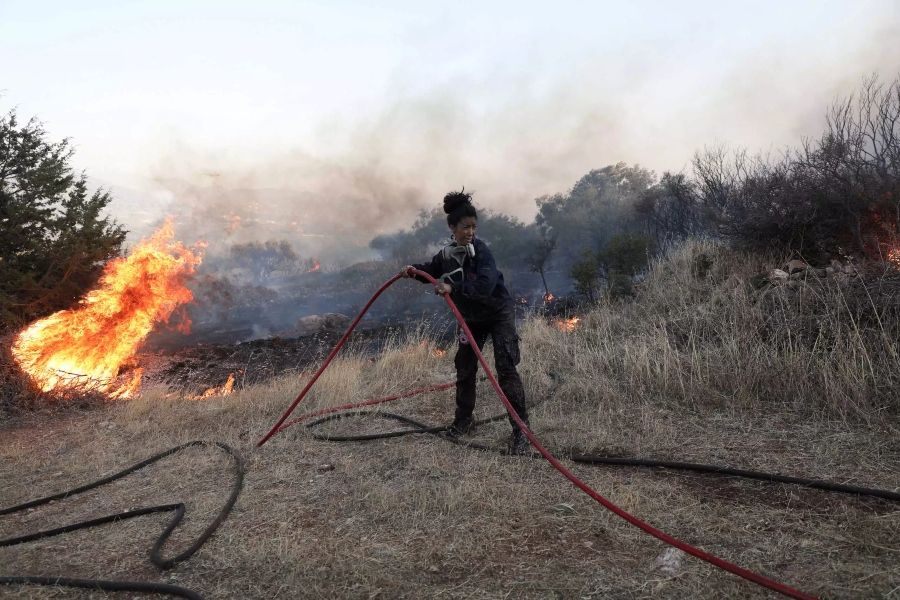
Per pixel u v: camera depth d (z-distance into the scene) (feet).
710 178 28.09
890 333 15.39
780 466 11.82
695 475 11.78
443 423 16.17
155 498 12.44
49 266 43.78
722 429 14.11
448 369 21.84
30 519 11.98
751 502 10.41
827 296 17.71
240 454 14.47
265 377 31.30
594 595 7.96
